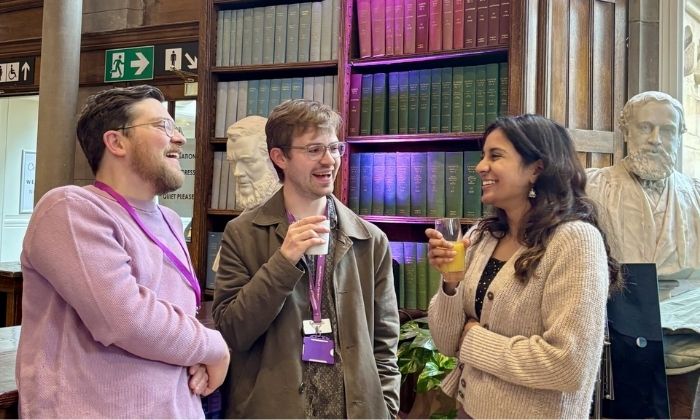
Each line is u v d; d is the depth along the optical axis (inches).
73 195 47.1
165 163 53.5
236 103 132.5
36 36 194.1
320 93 124.9
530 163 58.0
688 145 128.6
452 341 62.1
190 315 53.9
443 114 116.5
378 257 67.1
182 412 49.8
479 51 110.9
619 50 119.8
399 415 108.3
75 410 44.3
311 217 57.5
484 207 112.0
